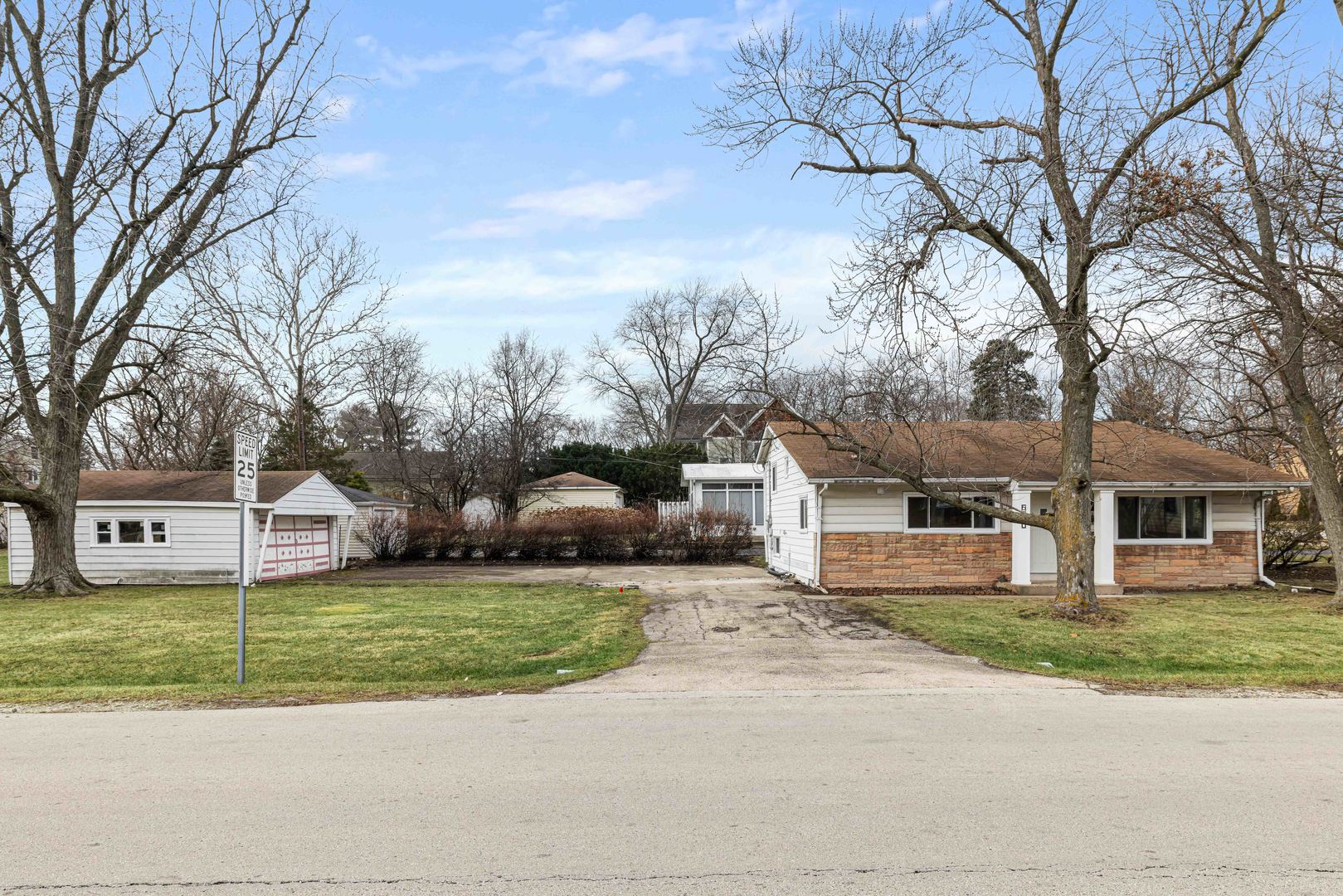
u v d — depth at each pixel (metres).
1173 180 12.47
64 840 4.75
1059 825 4.90
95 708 8.56
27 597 19.53
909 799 5.38
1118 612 14.80
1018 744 6.78
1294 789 5.59
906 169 14.82
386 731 7.39
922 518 19.50
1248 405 21.62
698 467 39.91
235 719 7.94
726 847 4.57
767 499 26.52
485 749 6.72
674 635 12.98
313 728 7.51
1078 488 14.38
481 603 17.41
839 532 19.41
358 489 41.28
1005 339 13.59
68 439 20.58
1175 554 19.92
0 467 22.69
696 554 30.38
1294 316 15.07
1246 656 11.36
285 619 15.12
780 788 5.62
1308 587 20.22
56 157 20.62
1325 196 13.77
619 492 47.31
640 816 5.08
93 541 23.44
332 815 5.15
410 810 5.23
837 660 11.02
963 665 10.66
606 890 4.03
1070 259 13.79
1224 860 4.37
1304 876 4.16
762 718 7.83
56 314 20.55
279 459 41.41
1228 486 19.09
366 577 25.22
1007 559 19.47
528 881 4.15
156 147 20.50
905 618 14.42
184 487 24.52
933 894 3.97
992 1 14.26
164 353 20.81
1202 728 7.34
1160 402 19.80
